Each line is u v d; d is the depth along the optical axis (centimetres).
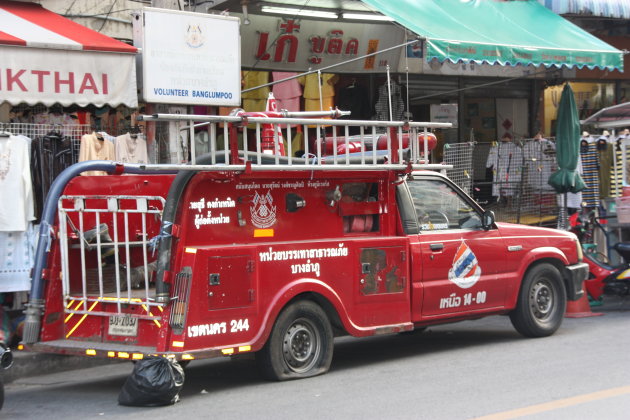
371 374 772
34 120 1053
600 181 1423
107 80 984
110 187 766
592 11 1503
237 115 738
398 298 811
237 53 1105
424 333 1038
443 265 848
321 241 760
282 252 730
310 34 1330
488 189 1409
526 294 927
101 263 737
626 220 1224
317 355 766
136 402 672
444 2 1359
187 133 1082
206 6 1270
